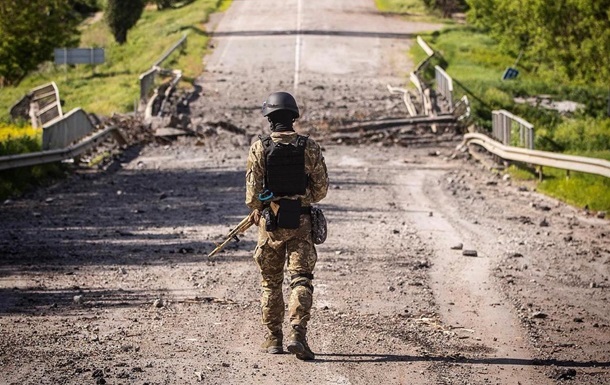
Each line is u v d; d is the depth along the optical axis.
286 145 15.88
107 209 38.66
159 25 163.25
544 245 30.41
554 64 91.75
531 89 98.50
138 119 80.00
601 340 18.25
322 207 39.72
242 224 16.55
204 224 34.28
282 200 15.91
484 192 46.81
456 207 40.69
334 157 64.44
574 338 18.38
